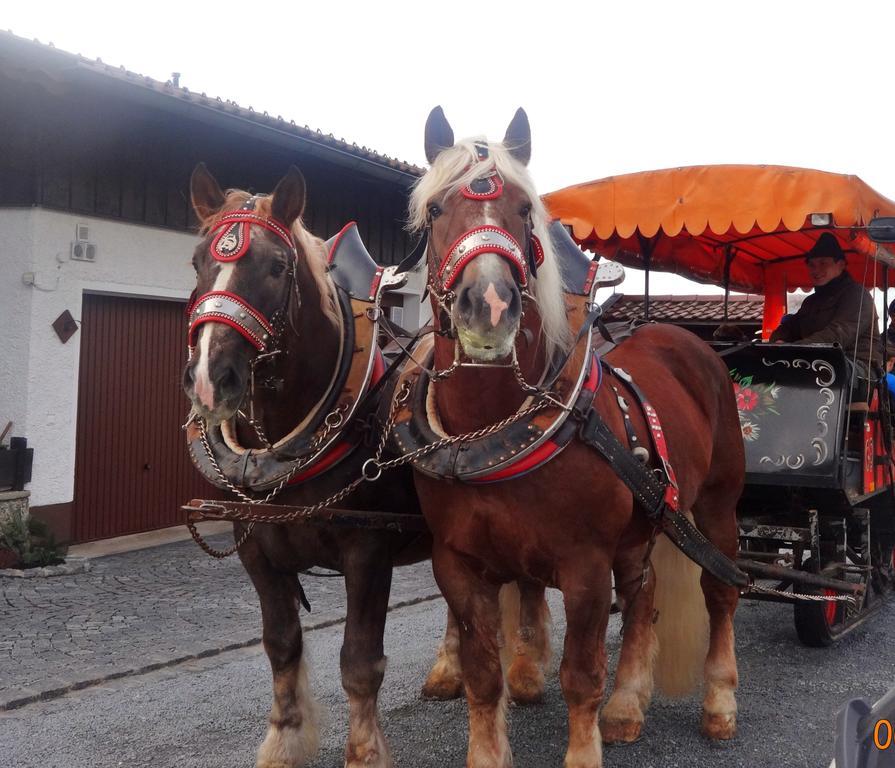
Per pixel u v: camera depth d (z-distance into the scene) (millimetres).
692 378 4340
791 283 7371
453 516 3084
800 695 4574
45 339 7867
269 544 3400
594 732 3061
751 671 4977
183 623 6051
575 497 2957
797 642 5562
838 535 5375
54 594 6734
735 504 4582
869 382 5449
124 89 7258
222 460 3326
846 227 4656
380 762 3344
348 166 9609
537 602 4426
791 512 5363
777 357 5230
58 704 4570
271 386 3115
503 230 2705
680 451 3887
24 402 7781
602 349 4156
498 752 3166
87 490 8500
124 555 8164
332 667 5211
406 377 3355
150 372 9070
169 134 8812
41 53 6633
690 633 4348
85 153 8086
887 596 6648
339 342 3395
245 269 2943
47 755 3906
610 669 5074
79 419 8391
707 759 3775
